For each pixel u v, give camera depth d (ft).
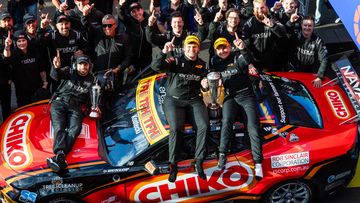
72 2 28.48
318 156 19.25
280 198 19.97
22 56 22.90
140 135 19.30
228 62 19.54
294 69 24.64
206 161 18.97
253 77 20.85
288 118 19.81
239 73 19.35
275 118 19.65
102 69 24.36
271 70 25.59
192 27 28.66
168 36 24.47
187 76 18.66
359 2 18.60
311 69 24.38
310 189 19.89
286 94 21.02
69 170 18.57
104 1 30.68
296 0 26.96
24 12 29.14
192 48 18.15
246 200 19.66
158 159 18.81
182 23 23.70
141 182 18.83
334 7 20.43
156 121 19.39
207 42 32.14
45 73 24.25
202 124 18.61
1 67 23.18
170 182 18.89
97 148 19.35
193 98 19.06
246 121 19.06
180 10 27.61
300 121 19.85
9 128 20.83
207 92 19.16
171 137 18.51
